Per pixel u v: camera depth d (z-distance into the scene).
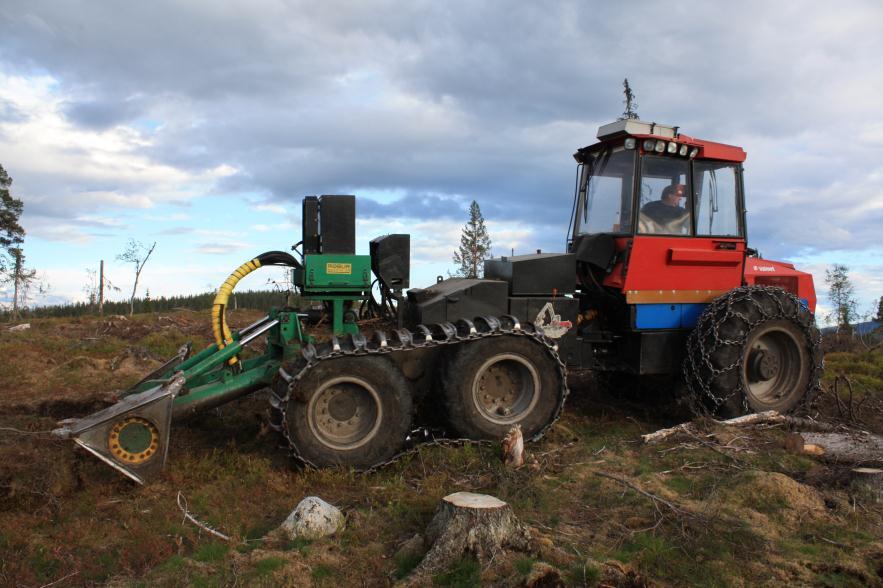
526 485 4.70
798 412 6.77
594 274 6.83
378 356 5.22
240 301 21.98
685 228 6.74
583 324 6.91
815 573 3.65
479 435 5.49
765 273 7.40
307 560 3.62
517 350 5.62
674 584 3.51
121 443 4.70
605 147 7.08
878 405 7.59
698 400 6.55
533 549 3.68
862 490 4.68
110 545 3.86
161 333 12.48
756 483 4.64
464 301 5.96
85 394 7.99
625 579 3.48
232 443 5.57
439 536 3.65
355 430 5.19
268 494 4.62
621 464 5.29
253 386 5.48
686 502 4.51
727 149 6.85
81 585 3.43
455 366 5.44
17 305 24.02
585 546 3.87
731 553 3.81
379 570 3.57
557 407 5.75
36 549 3.78
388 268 5.94
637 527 4.12
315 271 5.66
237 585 3.37
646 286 6.57
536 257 6.40
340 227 5.79
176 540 3.89
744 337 6.38
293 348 5.62
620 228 6.75
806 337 6.77
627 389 7.62
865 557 3.81
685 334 6.83
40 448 5.01
